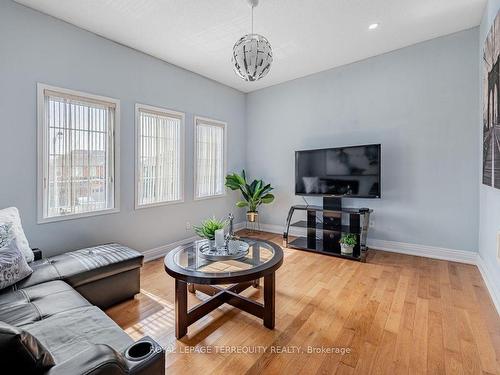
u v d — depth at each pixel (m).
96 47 2.82
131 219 3.19
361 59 3.66
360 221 3.52
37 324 1.27
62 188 2.60
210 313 2.07
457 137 3.08
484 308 2.11
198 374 1.46
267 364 1.53
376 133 3.61
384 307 2.14
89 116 2.79
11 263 1.66
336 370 1.48
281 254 2.05
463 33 2.99
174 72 3.67
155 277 2.79
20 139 2.32
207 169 4.29
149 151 3.38
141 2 2.34
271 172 4.74
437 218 3.24
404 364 1.51
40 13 2.41
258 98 4.84
